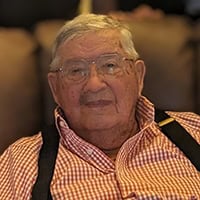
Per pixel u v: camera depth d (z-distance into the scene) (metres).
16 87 2.35
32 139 1.78
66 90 1.70
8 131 2.33
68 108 1.71
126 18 2.56
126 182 1.64
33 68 2.39
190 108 2.47
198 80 2.48
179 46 2.47
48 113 2.41
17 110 2.35
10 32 2.47
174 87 2.46
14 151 1.74
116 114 1.69
